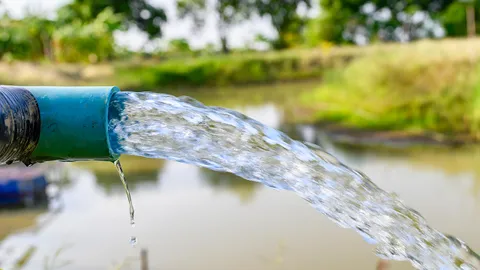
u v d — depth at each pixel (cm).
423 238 160
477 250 401
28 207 553
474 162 682
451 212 493
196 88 2203
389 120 973
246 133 151
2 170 625
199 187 616
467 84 894
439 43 1231
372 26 3534
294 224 477
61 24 2227
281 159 154
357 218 159
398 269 365
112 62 2384
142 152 138
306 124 1083
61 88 127
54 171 734
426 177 621
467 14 2784
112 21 2411
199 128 144
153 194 595
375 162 710
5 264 404
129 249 431
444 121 902
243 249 423
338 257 403
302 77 2419
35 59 2058
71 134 124
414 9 3356
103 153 128
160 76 2194
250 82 2342
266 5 3562
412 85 1035
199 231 468
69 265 401
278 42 3597
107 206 554
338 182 158
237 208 529
